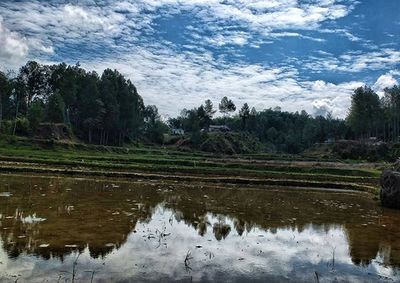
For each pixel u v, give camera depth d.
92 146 85.19
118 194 30.55
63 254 13.33
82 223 18.42
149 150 98.12
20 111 109.69
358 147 104.62
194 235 17.64
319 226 21.67
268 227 20.62
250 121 170.88
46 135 88.56
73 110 109.81
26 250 13.54
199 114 162.88
